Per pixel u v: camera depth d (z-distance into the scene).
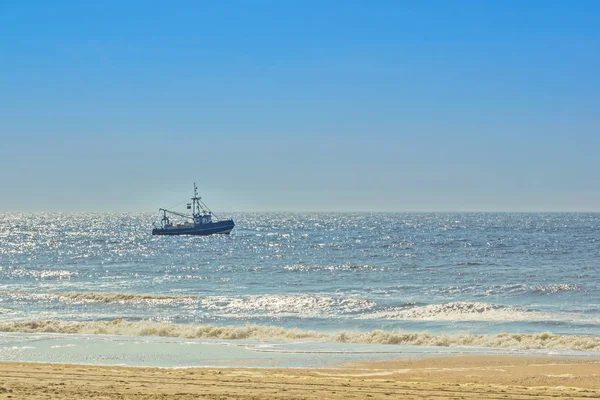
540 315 57.56
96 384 24.22
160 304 66.88
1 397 20.42
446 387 25.27
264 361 35.25
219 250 164.12
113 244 194.50
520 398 23.09
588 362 34.84
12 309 64.19
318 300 68.06
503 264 114.38
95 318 57.47
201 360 35.50
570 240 184.88
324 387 24.72
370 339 44.16
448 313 59.44
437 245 170.00
